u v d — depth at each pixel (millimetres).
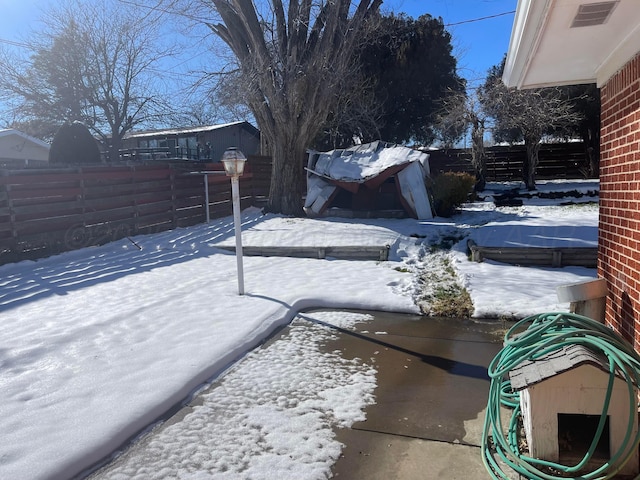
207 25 13750
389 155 13062
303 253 8945
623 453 2490
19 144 21281
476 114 17109
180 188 11820
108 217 9781
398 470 2727
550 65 3896
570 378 2570
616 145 3707
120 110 24641
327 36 11922
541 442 2633
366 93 21672
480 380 3898
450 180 12641
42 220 8398
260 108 13195
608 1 2604
